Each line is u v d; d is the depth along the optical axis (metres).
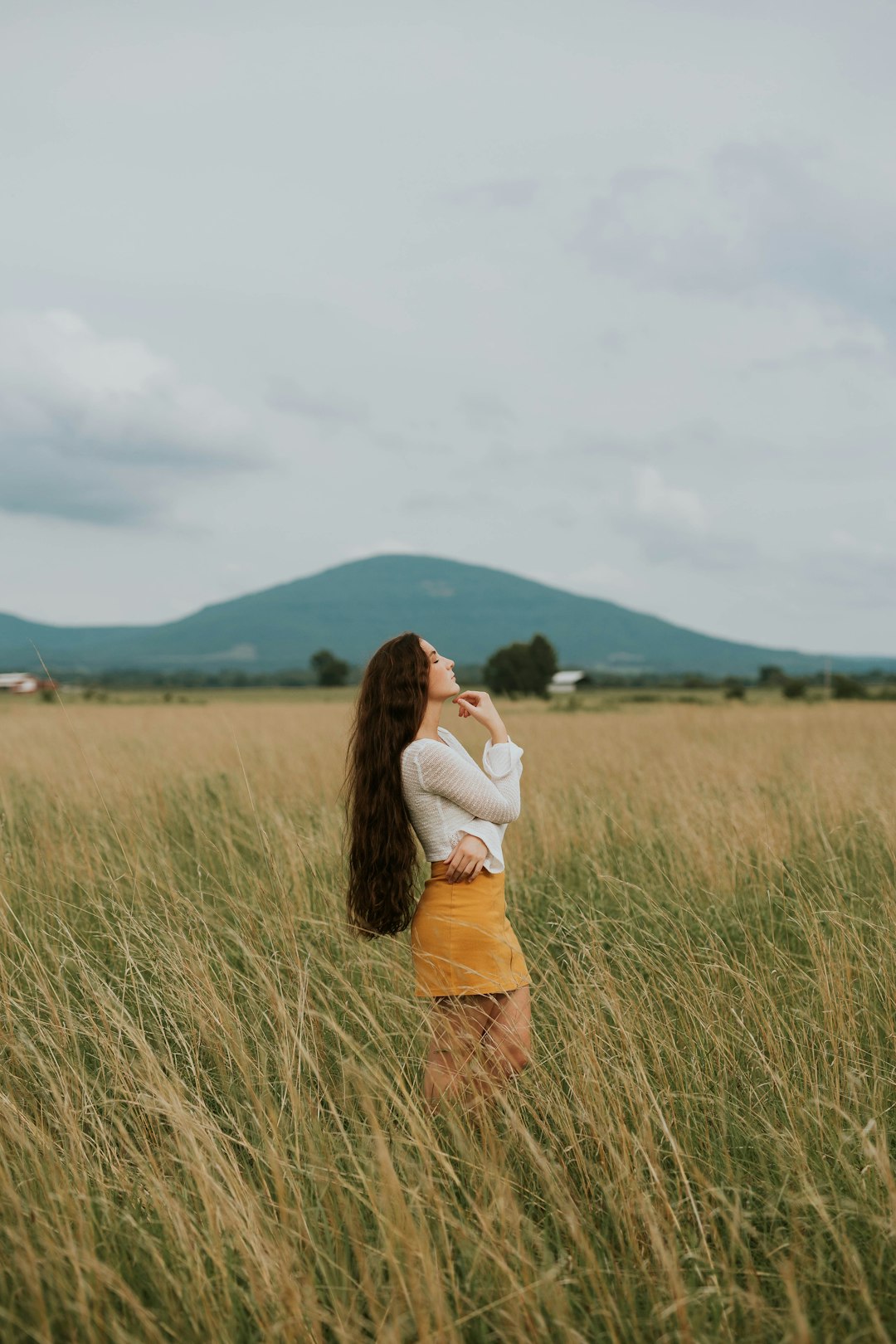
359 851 3.27
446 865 3.16
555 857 6.23
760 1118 2.80
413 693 3.21
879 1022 3.40
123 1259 2.29
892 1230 2.18
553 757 11.34
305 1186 2.54
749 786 8.27
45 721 20.30
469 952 3.07
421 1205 2.31
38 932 4.45
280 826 6.08
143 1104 2.78
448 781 3.10
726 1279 2.12
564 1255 2.21
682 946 4.21
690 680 127.62
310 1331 1.96
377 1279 2.13
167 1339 2.03
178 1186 2.48
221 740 13.88
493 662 84.19
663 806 7.78
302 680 186.75
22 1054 3.14
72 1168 2.51
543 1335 1.96
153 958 4.16
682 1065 3.12
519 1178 2.62
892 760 10.73
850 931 4.16
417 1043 3.40
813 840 6.27
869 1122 2.50
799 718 21.20
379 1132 2.37
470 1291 2.13
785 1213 2.46
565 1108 2.74
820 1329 2.05
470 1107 2.83
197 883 5.42
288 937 4.29
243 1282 2.21
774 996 3.76
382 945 4.26
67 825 6.74
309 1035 3.30
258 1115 2.80
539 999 3.71
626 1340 1.99
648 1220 2.18
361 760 3.25
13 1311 2.09
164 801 7.93
